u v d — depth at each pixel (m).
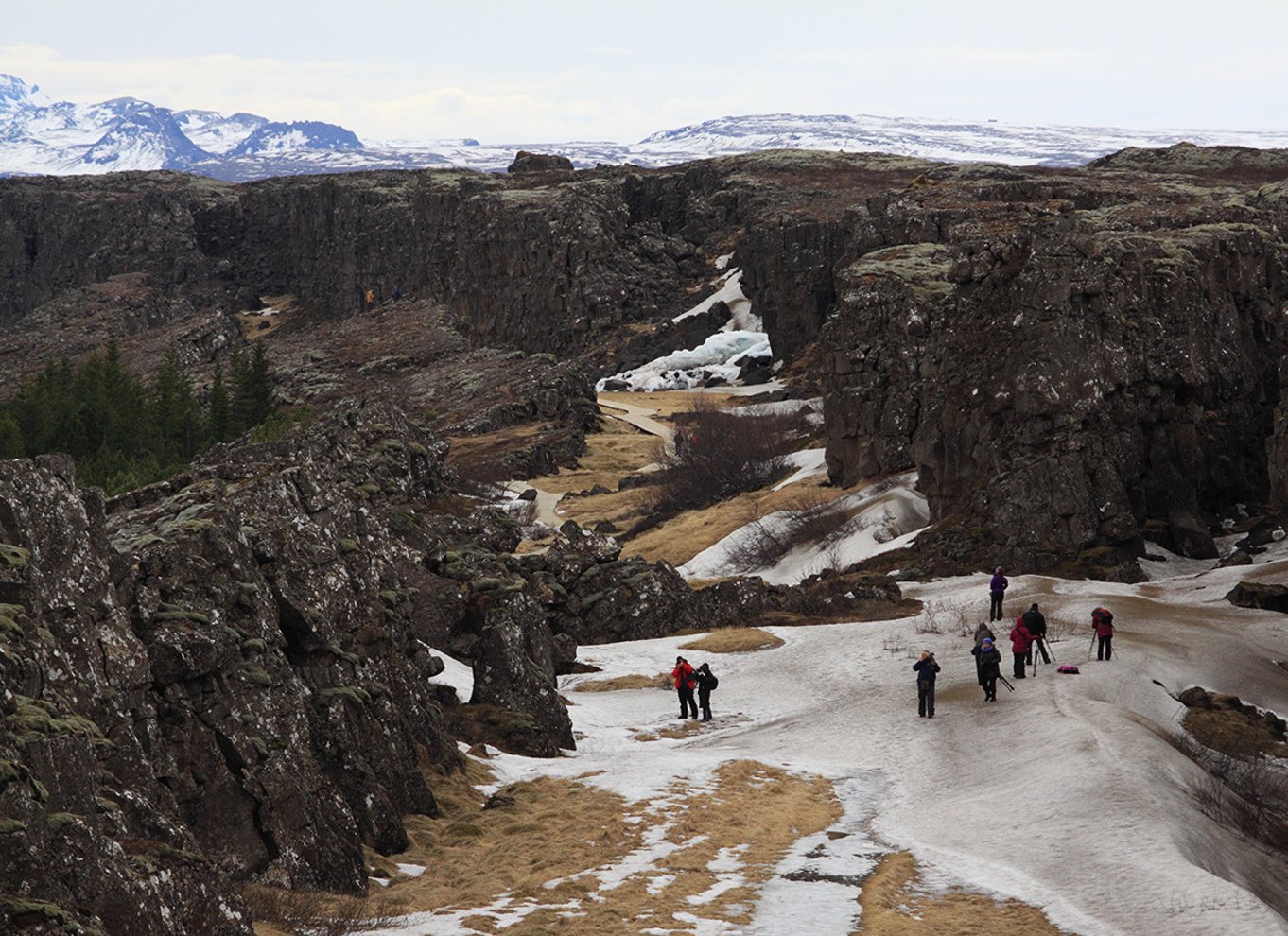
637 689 54.56
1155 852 28.97
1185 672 51.09
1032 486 80.19
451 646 50.97
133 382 181.12
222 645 27.78
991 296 88.62
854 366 110.81
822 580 81.62
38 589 23.09
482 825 33.53
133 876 19.83
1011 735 41.44
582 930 25.75
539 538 107.62
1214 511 85.25
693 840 32.62
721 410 161.62
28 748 19.61
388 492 72.12
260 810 27.09
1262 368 90.12
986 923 26.39
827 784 38.75
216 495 34.16
